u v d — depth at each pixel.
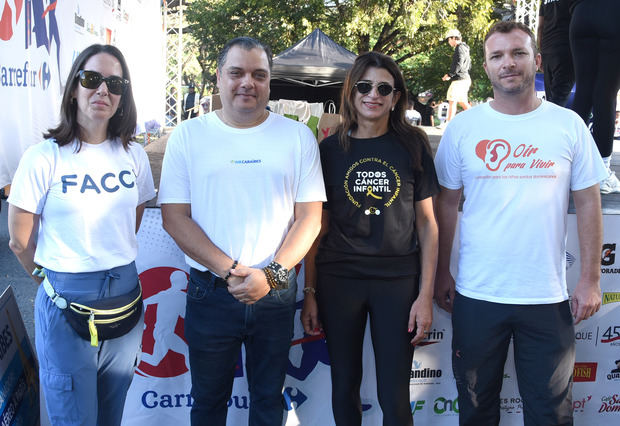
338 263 2.06
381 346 2.06
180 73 12.90
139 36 8.56
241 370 2.52
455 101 8.98
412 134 2.04
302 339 2.49
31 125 4.24
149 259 2.43
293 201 1.99
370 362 2.55
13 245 1.74
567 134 1.94
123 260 1.80
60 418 1.77
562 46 3.48
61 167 1.68
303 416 2.55
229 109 1.88
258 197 1.90
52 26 4.70
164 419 2.55
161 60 10.09
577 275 2.48
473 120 2.03
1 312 2.27
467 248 2.06
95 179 1.72
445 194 2.15
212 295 1.95
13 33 3.92
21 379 2.32
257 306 1.93
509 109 1.98
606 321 2.54
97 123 1.71
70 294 1.72
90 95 1.66
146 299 2.46
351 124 2.07
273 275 1.83
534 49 1.93
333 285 2.08
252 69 1.81
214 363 1.99
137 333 1.90
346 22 14.37
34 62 4.32
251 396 2.08
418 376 2.56
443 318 2.50
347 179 2.02
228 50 1.84
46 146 1.69
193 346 2.00
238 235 1.90
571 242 2.46
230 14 15.56
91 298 1.73
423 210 2.05
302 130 1.97
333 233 2.08
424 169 2.03
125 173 1.79
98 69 1.66
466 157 2.02
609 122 2.87
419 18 13.84
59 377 1.75
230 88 1.83
